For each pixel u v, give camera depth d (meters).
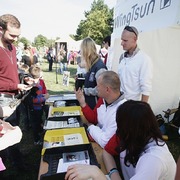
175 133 3.16
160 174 0.81
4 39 1.64
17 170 2.18
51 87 6.78
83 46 2.07
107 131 1.37
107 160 1.17
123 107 0.93
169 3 1.75
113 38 4.18
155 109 3.31
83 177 0.80
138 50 2.02
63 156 1.15
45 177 0.94
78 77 3.05
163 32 2.90
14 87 1.73
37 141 2.77
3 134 1.06
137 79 2.02
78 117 1.77
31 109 2.62
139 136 0.90
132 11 2.72
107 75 1.38
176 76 3.21
